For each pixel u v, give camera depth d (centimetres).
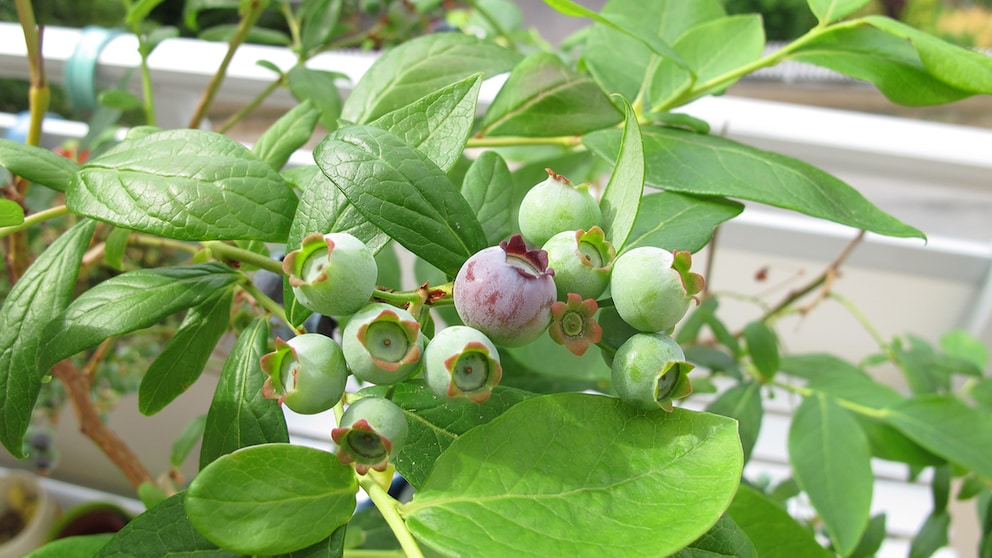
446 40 20
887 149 33
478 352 12
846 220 17
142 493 24
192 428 29
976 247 38
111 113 30
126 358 36
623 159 14
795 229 39
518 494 13
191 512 12
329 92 26
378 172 13
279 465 13
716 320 30
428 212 14
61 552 18
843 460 25
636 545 12
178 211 14
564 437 13
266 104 39
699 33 22
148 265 32
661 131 19
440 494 13
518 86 20
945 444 25
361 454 12
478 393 12
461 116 14
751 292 43
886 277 40
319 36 28
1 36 36
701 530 12
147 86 25
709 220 17
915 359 31
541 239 14
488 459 13
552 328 12
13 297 16
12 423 15
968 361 32
